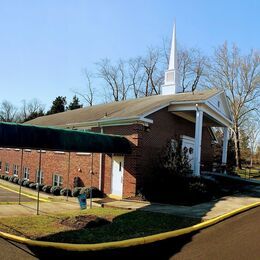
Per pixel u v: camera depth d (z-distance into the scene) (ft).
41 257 25.44
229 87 132.98
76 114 91.09
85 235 30.63
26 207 49.47
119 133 62.90
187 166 59.67
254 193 60.13
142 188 57.26
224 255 25.72
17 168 100.07
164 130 65.92
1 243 28.81
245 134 177.58
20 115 267.39
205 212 41.70
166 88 82.17
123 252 27.02
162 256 25.98
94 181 66.85
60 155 78.59
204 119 75.72
